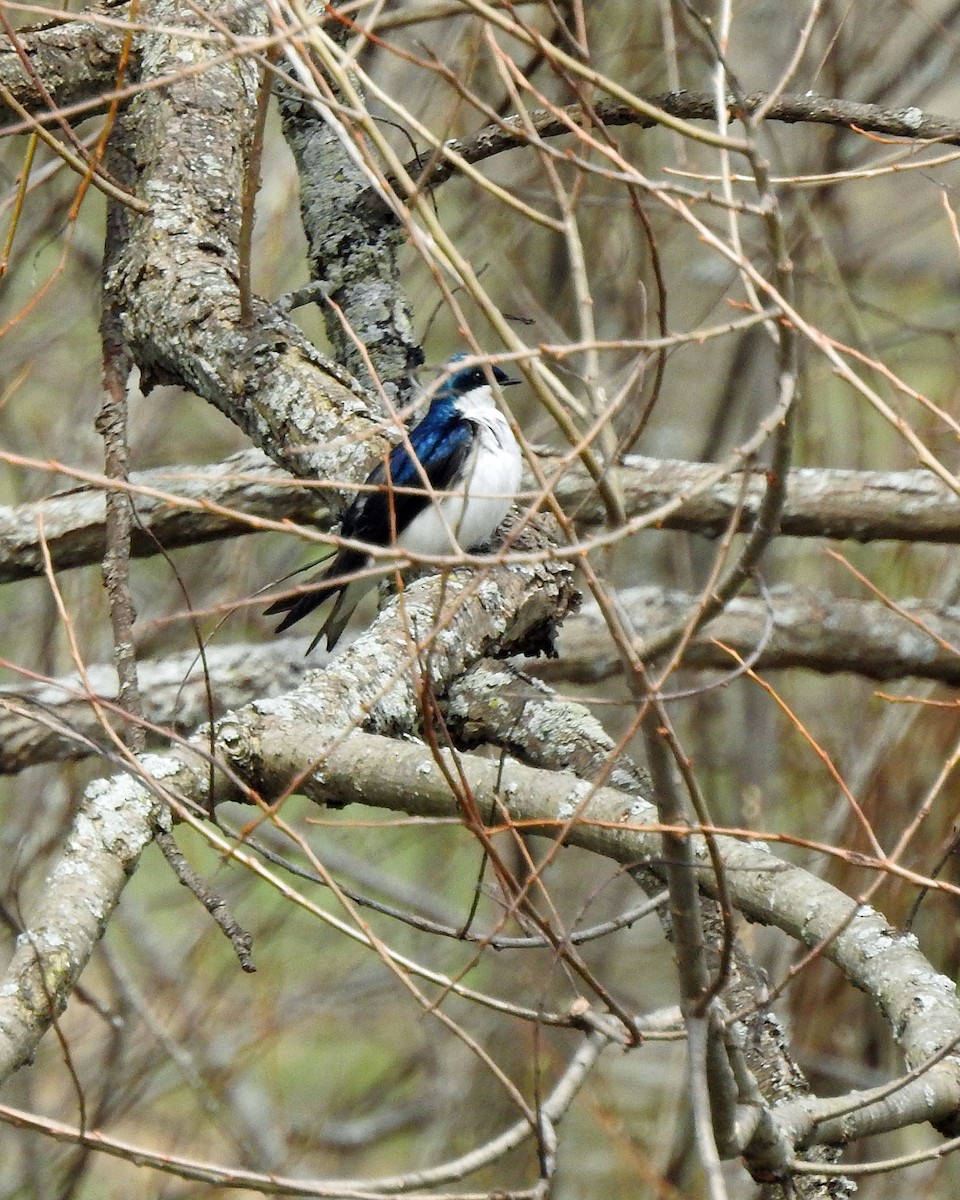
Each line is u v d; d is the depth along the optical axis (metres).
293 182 12.90
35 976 5.46
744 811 10.78
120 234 10.12
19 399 14.34
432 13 6.96
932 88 14.28
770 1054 6.54
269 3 5.63
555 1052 12.75
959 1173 12.05
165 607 13.66
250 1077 15.38
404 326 10.41
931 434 11.95
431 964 14.03
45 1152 12.98
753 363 14.06
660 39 13.15
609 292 13.91
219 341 8.96
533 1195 4.85
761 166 4.76
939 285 16.55
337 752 6.92
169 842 6.20
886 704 11.80
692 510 11.14
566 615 8.44
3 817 13.56
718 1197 4.32
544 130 10.52
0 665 5.34
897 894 11.42
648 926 14.45
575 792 6.76
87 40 10.28
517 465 9.93
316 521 11.30
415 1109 14.39
